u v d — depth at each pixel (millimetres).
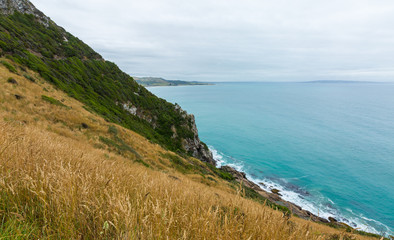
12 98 16688
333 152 76438
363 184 53094
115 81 55750
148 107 60156
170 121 61562
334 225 20562
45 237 1420
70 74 39125
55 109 19891
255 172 60375
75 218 1622
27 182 1805
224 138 95438
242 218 1853
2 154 2320
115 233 1588
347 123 126062
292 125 120812
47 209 1611
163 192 2428
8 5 46469
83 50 58750
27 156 2561
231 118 143125
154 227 1519
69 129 17891
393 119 138125
